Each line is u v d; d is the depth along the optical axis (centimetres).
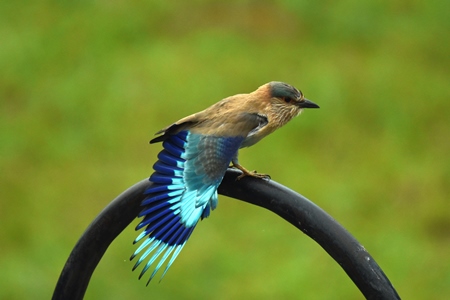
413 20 1859
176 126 730
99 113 1592
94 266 670
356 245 599
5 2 1947
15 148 1521
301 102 798
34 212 1370
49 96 1650
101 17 1869
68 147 1518
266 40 1783
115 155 1487
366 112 1592
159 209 657
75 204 1380
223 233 1298
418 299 1208
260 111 777
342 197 1379
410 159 1482
